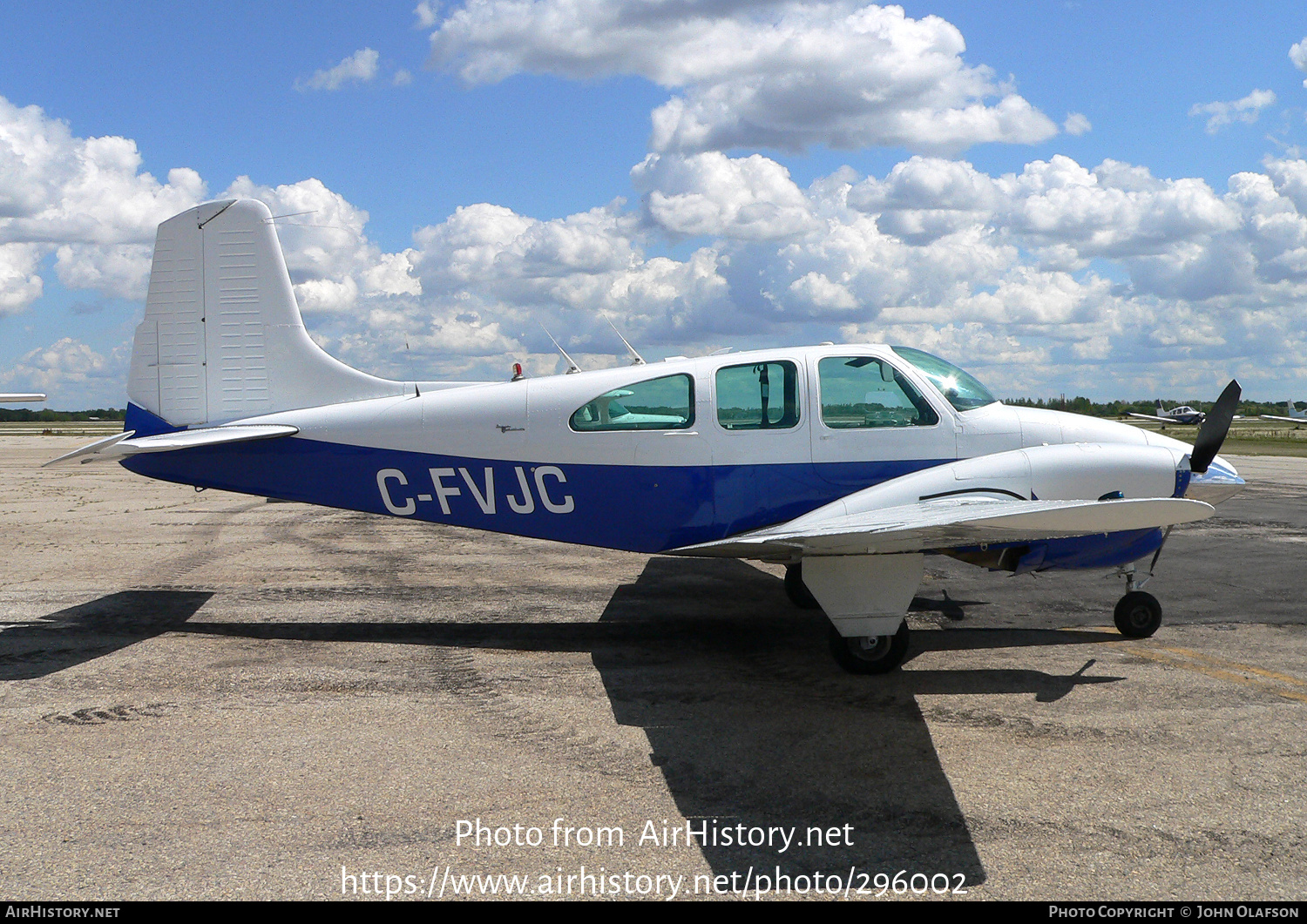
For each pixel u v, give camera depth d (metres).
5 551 9.72
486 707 4.54
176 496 16.48
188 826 3.21
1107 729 4.18
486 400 6.12
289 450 6.32
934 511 4.87
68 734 4.14
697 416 5.82
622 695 4.75
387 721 4.33
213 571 8.49
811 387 5.78
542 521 6.05
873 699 4.66
